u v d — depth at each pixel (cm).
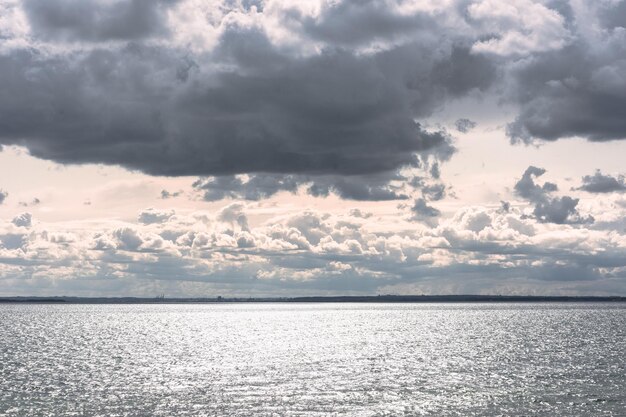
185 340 17662
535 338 17238
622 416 6938
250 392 8362
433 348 14475
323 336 18938
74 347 15250
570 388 8569
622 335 18200
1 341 16962
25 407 7425
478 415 6981
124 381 9381
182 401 7762
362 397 7981
